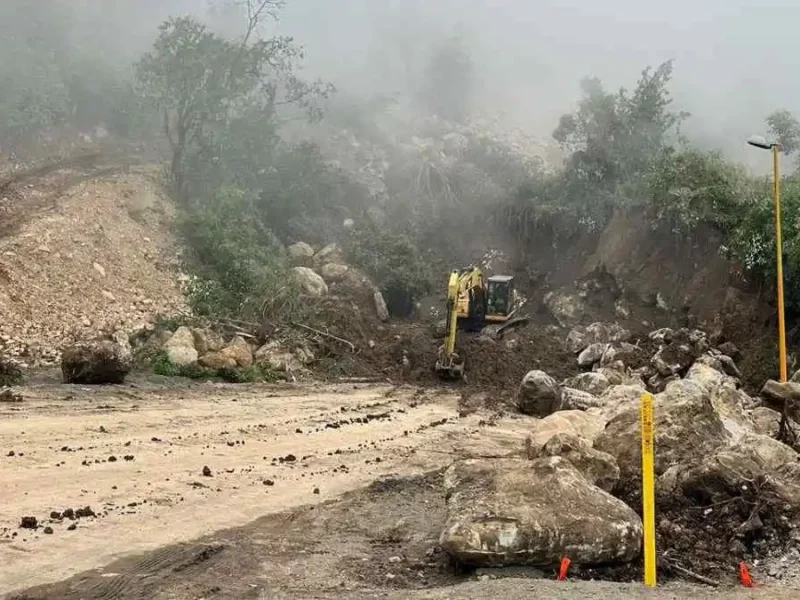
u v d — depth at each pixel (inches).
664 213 1375.5
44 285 991.6
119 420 582.9
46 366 864.3
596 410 658.8
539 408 856.3
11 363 765.9
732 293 1245.7
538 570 292.4
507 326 1296.8
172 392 774.5
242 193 1376.7
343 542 335.0
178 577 267.7
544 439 496.7
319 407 773.9
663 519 344.2
